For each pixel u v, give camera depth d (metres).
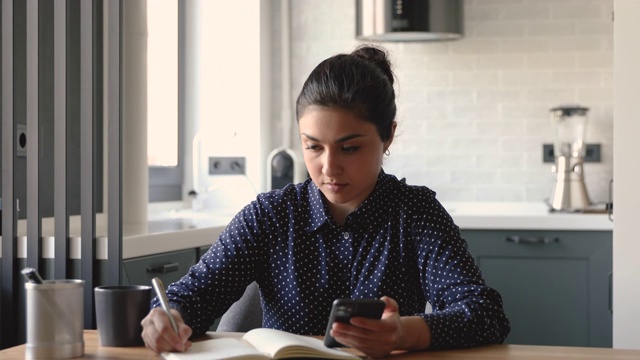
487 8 4.68
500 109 4.69
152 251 2.95
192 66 4.79
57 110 2.50
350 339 1.44
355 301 1.42
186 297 1.74
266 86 4.85
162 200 4.56
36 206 2.55
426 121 4.76
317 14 4.91
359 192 1.67
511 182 4.68
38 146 2.53
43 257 2.61
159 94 4.55
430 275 1.74
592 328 4.04
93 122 2.50
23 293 2.62
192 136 4.78
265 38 4.82
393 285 1.79
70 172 3.38
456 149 4.73
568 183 4.33
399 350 1.54
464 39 4.71
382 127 1.68
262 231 1.84
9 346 2.59
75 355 1.49
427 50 4.75
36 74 2.51
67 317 1.48
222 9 4.76
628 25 3.09
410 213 1.79
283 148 4.70
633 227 3.11
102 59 3.62
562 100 4.62
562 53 4.62
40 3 3.18
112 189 2.49
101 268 2.58
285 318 1.82
